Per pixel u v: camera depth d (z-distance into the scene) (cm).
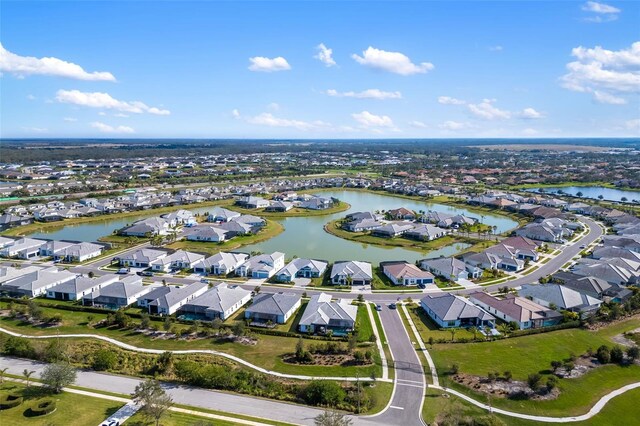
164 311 10412
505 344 9088
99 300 11025
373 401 7112
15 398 6962
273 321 10081
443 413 6825
